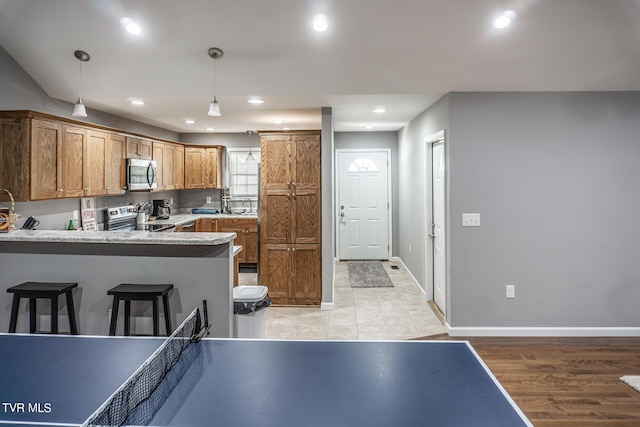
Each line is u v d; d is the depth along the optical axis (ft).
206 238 8.81
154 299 8.41
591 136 11.77
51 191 11.11
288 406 4.03
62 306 9.47
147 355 5.27
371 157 22.54
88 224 14.25
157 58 10.55
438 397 4.23
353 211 22.75
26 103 11.38
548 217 11.89
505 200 11.90
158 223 16.81
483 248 11.97
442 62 10.44
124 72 11.16
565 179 11.84
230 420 3.78
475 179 11.89
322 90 11.94
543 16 8.88
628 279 11.87
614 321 11.94
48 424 3.70
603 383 9.16
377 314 14.08
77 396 4.24
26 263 9.51
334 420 3.78
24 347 5.51
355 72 10.96
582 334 11.94
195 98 12.67
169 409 3.97
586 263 11.93
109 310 9.41
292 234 15.02
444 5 8.64
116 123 15.83
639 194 11.78
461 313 12.07
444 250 12.74
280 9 8.88
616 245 11.86
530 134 11.82
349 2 8.66
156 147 17.52
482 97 11.83
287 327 12.85
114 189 14.25
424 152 15.28
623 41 9.60
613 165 11.78
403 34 9.50
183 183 20.61
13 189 10.36
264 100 13.06
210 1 8.73
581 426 7.59
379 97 12.66
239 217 20.45
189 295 9.27
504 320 12.04
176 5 8.86
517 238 11.94
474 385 4.49
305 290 15.05
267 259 15.12
